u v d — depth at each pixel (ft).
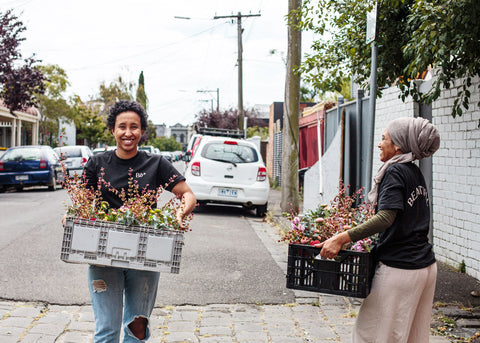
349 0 22.27
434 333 15.33
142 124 11.18
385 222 9.39
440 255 24.08
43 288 18.49
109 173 10.86
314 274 10.12
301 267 10.23
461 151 22.00
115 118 10.95
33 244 26.02
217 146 40.78
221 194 39.91
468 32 16.38
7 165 57.57
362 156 36.06
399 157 9.84
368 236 9.51
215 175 40.01
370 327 9.73
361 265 9.71
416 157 9.80
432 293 9.95
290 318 16.47
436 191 24.45
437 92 18.62
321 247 9.99
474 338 14.96
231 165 40.04
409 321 9.53
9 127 120.88
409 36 20.93
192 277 21.08
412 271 9.45
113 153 11.08
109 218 9.77
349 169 38.45
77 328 14.98
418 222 9.66
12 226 31.68
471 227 21.21
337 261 9.92
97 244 9.57
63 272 20.75
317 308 17.56
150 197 10.34
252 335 14.88
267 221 38.27
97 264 9.60
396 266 9.50
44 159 58.70
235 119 145.59
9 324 15.07
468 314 16.76
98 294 10.16
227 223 36.60
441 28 16.34
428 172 25.67
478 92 20.70
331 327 15.70
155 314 16.57
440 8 16.07
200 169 40.04
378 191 9.93
